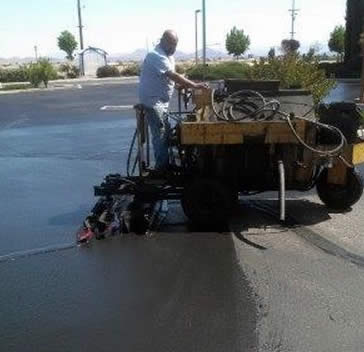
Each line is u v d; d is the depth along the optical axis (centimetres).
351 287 493
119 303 479
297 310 455
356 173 698
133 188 683
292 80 1130
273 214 705
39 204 809
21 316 462
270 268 538
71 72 5128
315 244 598
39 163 1110
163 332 428
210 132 630
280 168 628
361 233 627
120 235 644
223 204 654
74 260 578
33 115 2027
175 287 504
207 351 400
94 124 1683
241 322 438
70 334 430
